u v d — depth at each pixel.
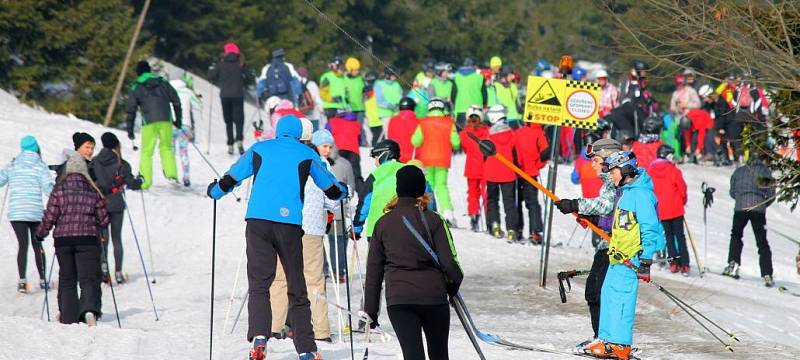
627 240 29.59
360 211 34.50
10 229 50.47
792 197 43.00
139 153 67.44
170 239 51.94
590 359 29.73
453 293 23.70
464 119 71.62
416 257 22.94
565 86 45.28
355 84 78.81
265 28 131.12
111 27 102.12
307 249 32.06
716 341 34.44
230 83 71.50
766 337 39.59
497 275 46.00
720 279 51.59
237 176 26.75
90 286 34.72
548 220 44.16
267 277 26.09
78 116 99.69
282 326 31.78
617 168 29.77
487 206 55.34
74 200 34.78
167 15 120.81
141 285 43.88
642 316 38.81
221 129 100.56
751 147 44.47
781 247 65.81
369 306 23.30
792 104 39.56
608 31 44.88
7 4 95.50
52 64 100.44
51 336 28.34
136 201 56.03
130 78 102.69
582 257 52.44
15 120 70.31
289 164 26.59
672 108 87.94
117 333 29.77
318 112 80.19
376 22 144.38
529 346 31.38
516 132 54.75
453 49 150.38
